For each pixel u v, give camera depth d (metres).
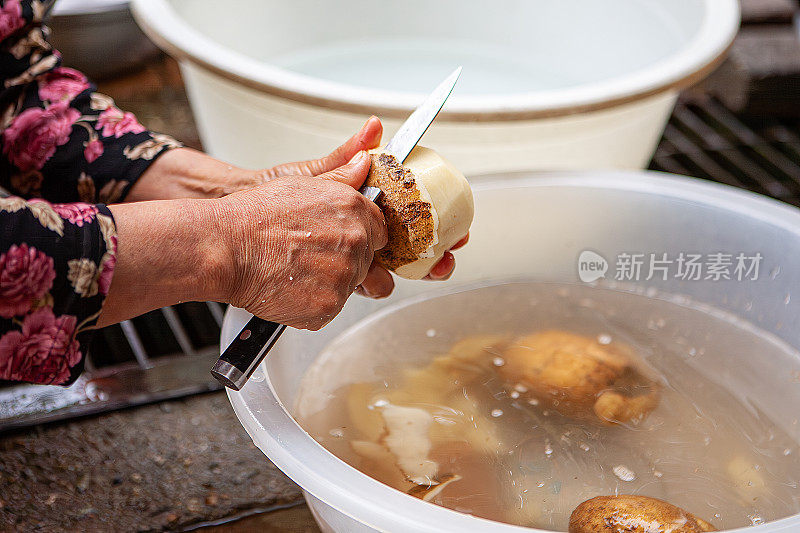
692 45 1.11
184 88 1.60
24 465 0.95
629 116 1.10
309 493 0.78
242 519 0.92
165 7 1.14
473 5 1.46
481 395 0.88
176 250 0.76
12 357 0.75
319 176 0.81
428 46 1.50
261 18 1.39
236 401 0.79
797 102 1.53
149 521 0.92
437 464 0.83
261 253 0.77
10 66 0.90
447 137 1.05
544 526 0.79
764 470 0.84
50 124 0.90
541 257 1.01
